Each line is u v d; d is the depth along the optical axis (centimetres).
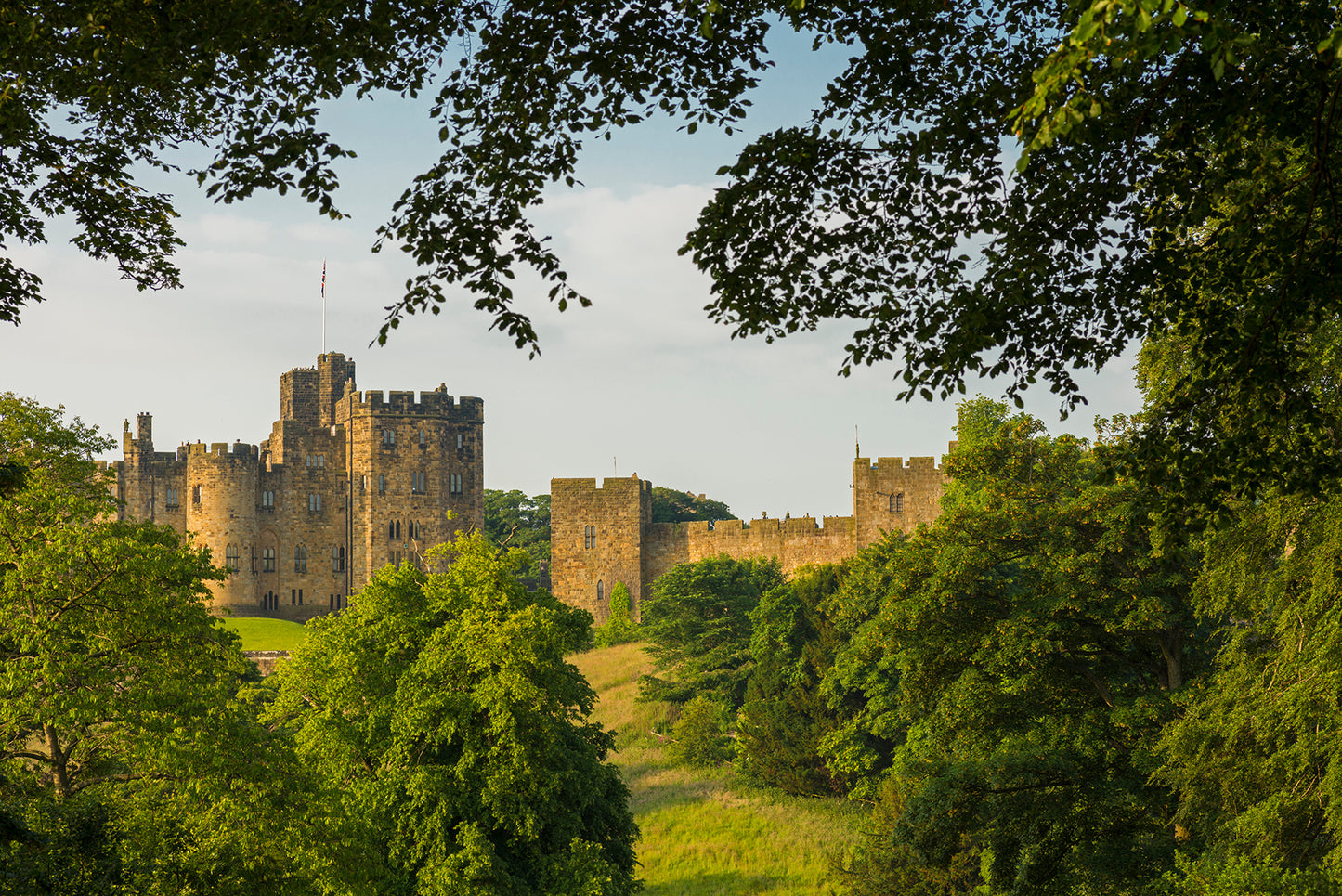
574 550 19500
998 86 2052
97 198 2680
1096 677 5053
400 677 6231
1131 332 2297
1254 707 3350
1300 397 2188
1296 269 1948
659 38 2153
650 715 12938
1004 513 5075
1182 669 4950
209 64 2206
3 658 4128
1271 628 3534
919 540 5384
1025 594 4872
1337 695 2991
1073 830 4653
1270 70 1831
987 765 4716
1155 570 4694
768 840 9062
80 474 4794
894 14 2111
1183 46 1773
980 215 2269
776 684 10912
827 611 10494
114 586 4228
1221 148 1930
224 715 4325
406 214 2273
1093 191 2116
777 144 2241
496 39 2138
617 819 6825
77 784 4575
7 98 2309
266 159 2170
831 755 9994
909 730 8356
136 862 3519
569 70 2186
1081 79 1387
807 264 2350
